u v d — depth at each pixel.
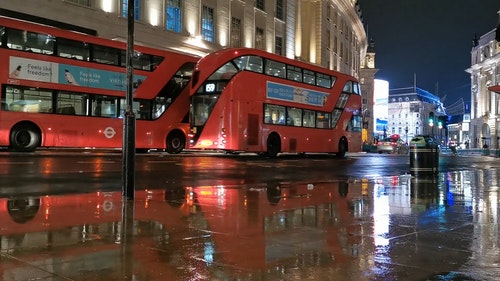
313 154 32.94
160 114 24.50
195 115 23.11
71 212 7.45
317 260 4.74
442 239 5.73
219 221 6.90
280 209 8.11
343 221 7.00
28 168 14.65
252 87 23.30
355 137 30.77
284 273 4.29
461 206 8.63
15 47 19.33
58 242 5.39
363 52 104.88
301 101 26.20
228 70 22.72
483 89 97.25
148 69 24.08
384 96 118.06
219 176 15.01
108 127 22.17
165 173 15.08
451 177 16.05
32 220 6.72
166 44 33.06
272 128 24.27
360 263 4.63
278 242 5.56
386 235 5.98
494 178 15.65
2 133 19.11
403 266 4.53
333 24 59.94
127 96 8.88
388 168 21.67
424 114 147.38
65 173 13.78
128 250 5.07
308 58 54.09
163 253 4.98
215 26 37.69
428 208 8.37
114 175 13.63
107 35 29.36
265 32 43.84
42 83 19.98
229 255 4.93
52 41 20.39
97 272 4.24
